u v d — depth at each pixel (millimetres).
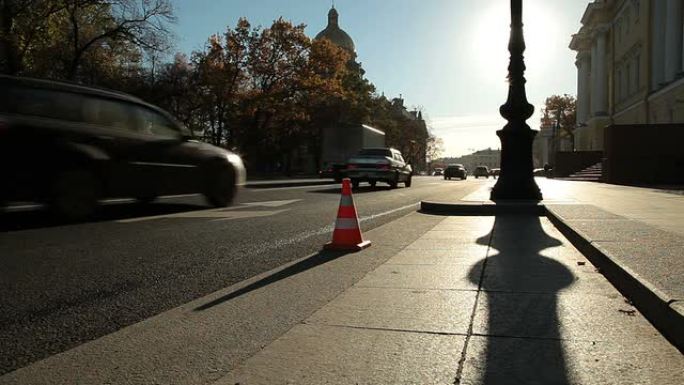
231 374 3395
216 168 13477
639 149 27672
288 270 6352
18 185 9227
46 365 3594
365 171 25406
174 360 3639
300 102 50500
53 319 4633
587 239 6863
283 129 53344
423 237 8789
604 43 57031
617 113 51844
